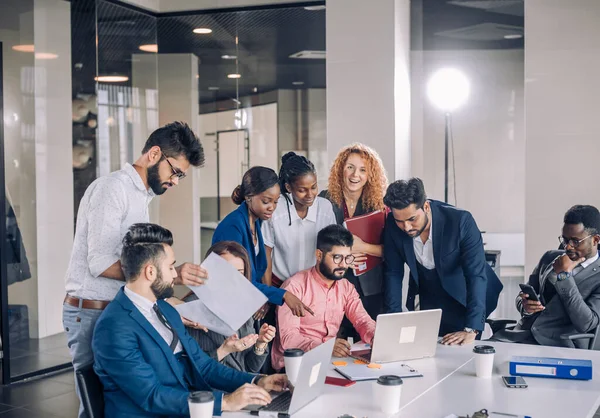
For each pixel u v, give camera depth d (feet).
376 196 14.88
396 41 16.16
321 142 19.88
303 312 11.16
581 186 15.84
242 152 20.54
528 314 14.03
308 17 19.86
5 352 17.10
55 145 18.13
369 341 11.32
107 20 19.56
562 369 9.17
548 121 16.07
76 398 16.10
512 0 16.88
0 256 16.85
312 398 8.25
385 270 13.93
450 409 7.93
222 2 20.48
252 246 12.28
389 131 16.11
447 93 17.37
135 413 7.98
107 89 19.61
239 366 10.12
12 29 17.08
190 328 9.89
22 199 17.33
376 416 7.70
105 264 9.34
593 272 13.57
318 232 12.19
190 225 21.08
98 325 8.19
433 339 10.29
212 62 20.75
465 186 17.37
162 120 21.03
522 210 16.99
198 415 6.98
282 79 20.13
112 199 9.48
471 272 13.19
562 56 15.89
